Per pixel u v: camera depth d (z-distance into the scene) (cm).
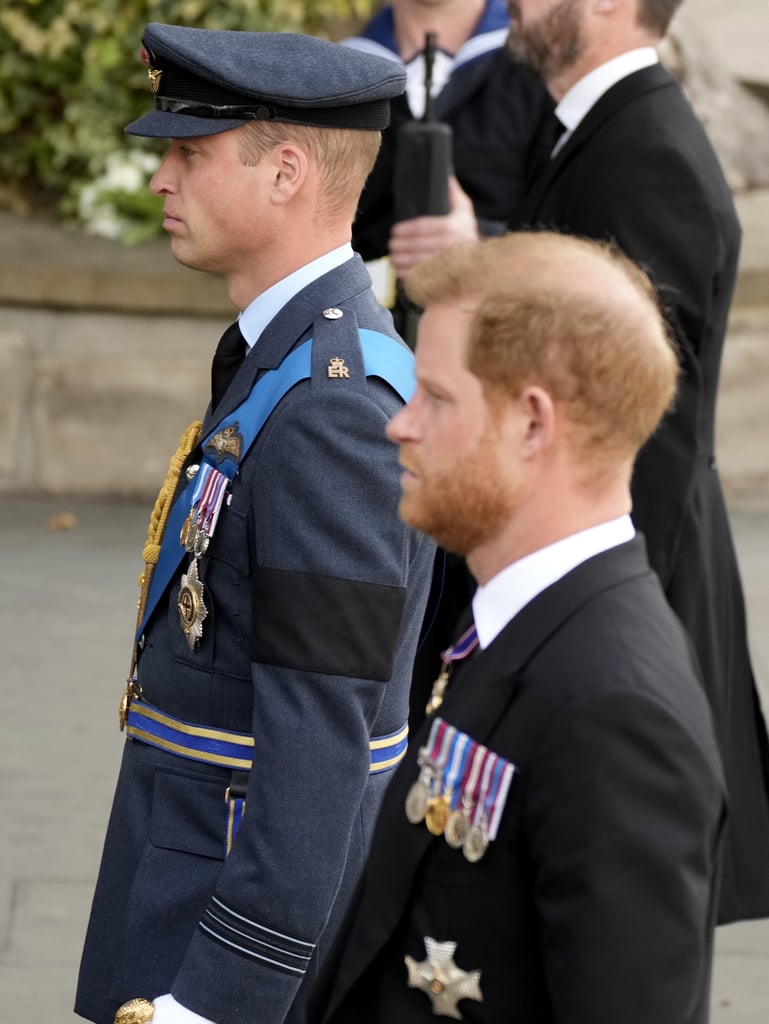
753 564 2117
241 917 712
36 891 1339
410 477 548
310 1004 598
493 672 530
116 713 1656
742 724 1213
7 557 2050
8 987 1214
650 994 488
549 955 502
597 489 530
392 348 756
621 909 488
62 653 1786
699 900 498
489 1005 533
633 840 490
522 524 534
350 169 768
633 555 538
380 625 716
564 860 496
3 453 2256
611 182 1135
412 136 1389
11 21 2545
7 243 2441
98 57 2556
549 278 514
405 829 545
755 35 2922
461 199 1427
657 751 496
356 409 718
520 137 1622
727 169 2681
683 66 2759
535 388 514
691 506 1148
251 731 755
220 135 754
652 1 1159
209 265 779
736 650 1220
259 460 729
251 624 734
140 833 782
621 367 510
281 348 749
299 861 703
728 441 2350
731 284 1184
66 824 1440
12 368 2256
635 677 502
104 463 2272
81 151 2600
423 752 545
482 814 521
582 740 498
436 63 1648
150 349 2295
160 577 777
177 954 761
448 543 550
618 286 518
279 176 757
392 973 554
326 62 759
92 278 2327
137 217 2567
